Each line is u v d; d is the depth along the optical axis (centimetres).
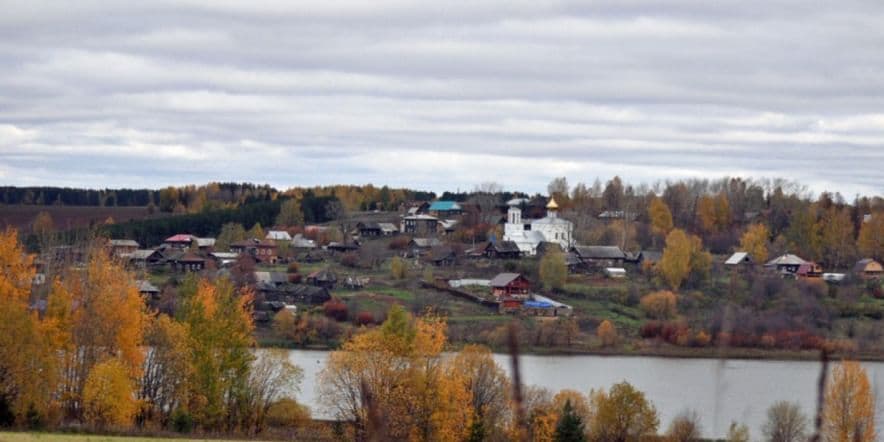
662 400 10900
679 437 8525
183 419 7956
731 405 10362
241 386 8481
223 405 8419
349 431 7956
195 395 8250
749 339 14338
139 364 8388
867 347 14075
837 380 7912
